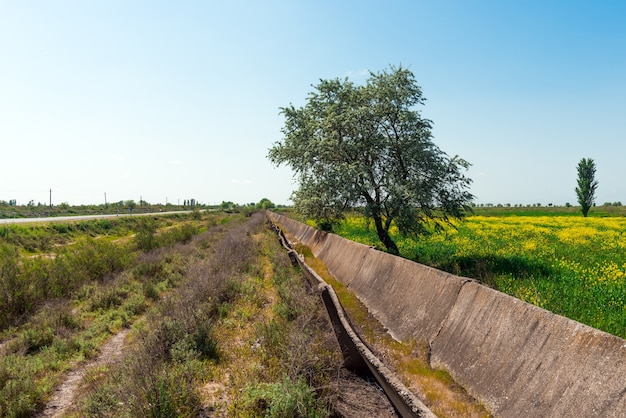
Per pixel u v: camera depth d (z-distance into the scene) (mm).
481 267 11766
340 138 16922
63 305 10797
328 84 17562
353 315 9742
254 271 14953
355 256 13898
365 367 6082
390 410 4977
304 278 12898
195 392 5512
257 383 5328
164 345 7254
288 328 7414
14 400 5715
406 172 16719
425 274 8195
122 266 17172
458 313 6367
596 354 3748
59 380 6891
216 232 36188
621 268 12812
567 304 8211
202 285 10828
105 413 4980
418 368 6031
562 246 19141
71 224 36781
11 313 10539
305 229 30062
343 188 15727
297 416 4621
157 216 67625
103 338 9031
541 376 4203
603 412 3379
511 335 4949
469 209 16797
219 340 7680
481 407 4660
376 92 16359
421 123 16422
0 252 15359
